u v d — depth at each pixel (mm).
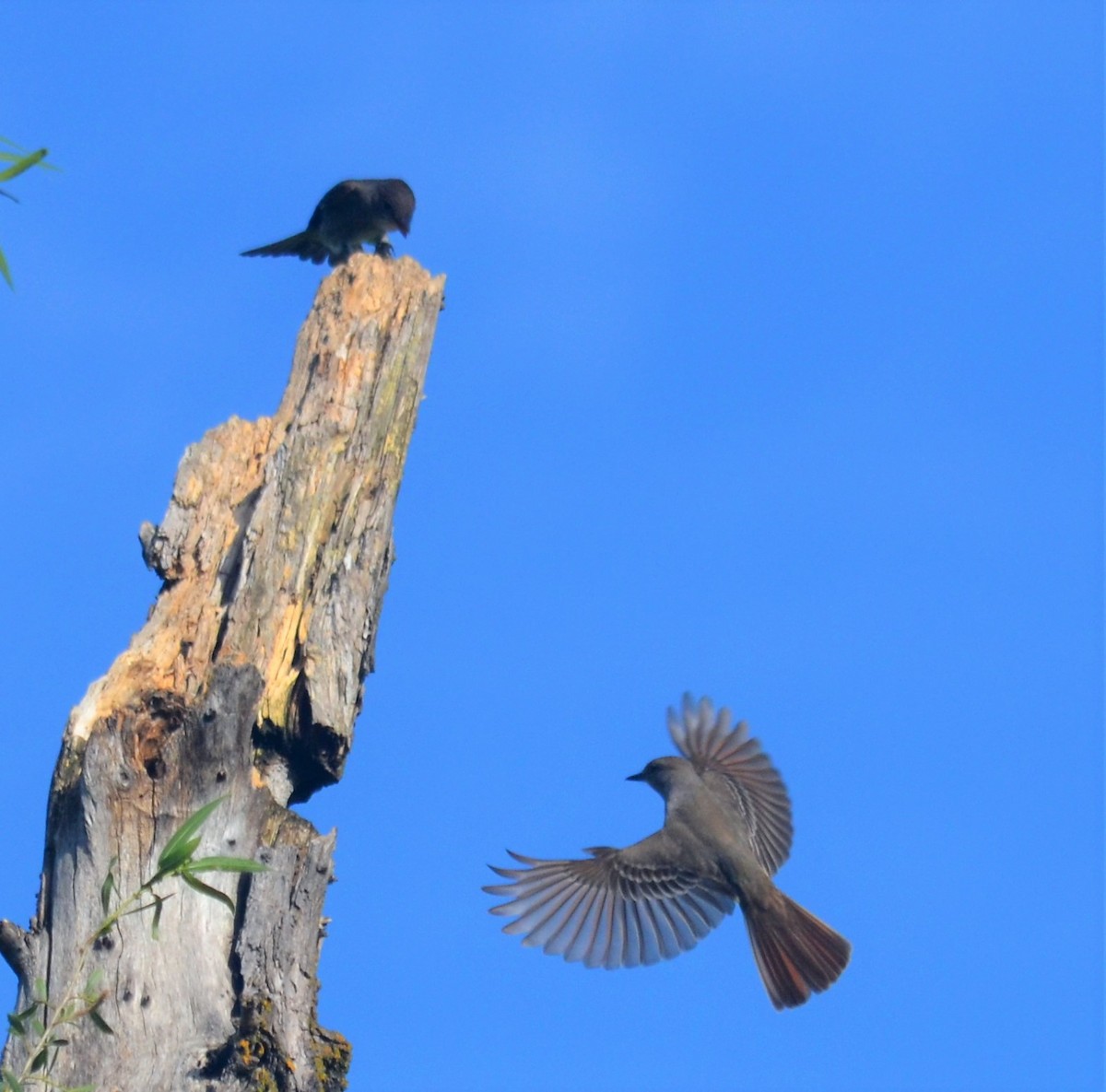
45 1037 9023
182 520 13695
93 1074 11078
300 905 11953
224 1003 11578
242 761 12289
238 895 12055
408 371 14781
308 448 14000
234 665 12359
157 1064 11164
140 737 12219
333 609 13570
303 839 12711
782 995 11875
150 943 11570
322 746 13250
